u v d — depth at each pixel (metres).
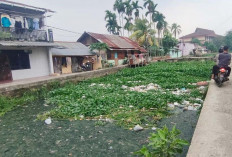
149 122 6.46
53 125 6.84
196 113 7.06
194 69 18.03
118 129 6.12
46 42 18.41
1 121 7.68
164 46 49.72
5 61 15.22
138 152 3.18
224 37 75.12
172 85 11.90
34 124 7.08
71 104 8.78
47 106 9.63
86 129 6.29
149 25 39.84
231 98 6.28
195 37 89.69
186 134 5.35
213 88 8.09
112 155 4.59
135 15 54.62
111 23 54.47
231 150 3.06
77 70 24.00
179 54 60.47
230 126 4.02
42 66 18.78
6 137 6.01
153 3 51.22
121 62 31.86
